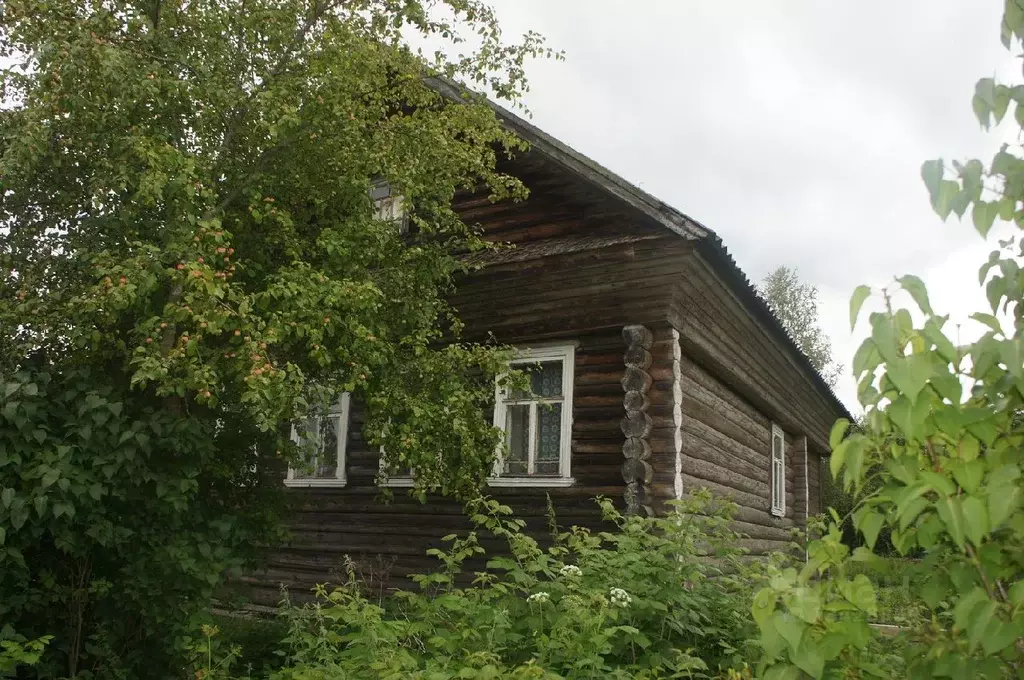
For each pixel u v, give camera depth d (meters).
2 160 5.23
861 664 2.25
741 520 11.33
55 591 5.00
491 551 9.14
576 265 9.00
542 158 9.98
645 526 6.75
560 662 5.08
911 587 2.29
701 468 9.58
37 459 4.68
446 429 6.67
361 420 10.48
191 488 5.38
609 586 5.49
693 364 9.84
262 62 6.47
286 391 5.34
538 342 9.50
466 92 7.32
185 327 5.89
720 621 5.79
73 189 5.79
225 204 6.20
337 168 6.60
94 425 4.95
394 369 6.68
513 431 9.45
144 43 5.96
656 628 5.68
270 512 6.39
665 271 8.61
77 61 5.30
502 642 5.17
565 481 8.88
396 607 6.32
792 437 16.09
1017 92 2.13
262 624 7.78
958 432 1.93
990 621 1.89
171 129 6.02
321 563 10.27
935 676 2.10
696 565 5.79
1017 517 1.91
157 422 5.25
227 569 5.66
